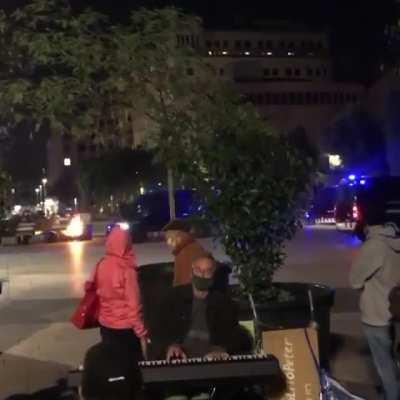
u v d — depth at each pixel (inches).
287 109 4057.6
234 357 144.0
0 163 209.9
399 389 171.0
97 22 235.3
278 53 4375.0
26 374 234.8
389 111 2283.5
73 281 492.7
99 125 238.5
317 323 190.4
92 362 83.8
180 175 213.0
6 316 348.8
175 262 206.1
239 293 205.0
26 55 228.4
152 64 233.8
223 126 209.8
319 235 880.9
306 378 152.0
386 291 168.6
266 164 201.6
